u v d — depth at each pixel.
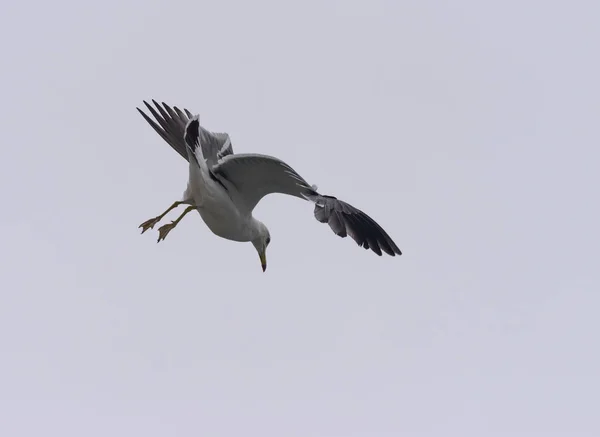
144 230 15.80
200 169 14.91
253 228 16.81
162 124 16.67
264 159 14.46
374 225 13.79
